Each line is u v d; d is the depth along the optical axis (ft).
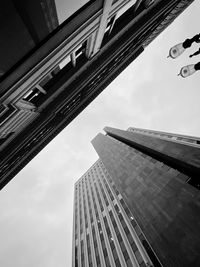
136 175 157.58
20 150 64.44
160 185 125.29
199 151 128.98
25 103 33.06
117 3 31.86
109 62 59.98
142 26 52.60
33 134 57.36
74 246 211.00
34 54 23.52
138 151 204.54
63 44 26.71
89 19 27.76
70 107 74.43
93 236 185.26
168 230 98.12
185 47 25.91
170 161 154.71
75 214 258.16
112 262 143.02
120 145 245.24
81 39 30.42
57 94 44.60
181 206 101.71
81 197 277.85
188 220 93.45
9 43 21.07
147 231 108.47
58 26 24.27
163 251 94.02
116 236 159.02
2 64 21.76
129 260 133.28
